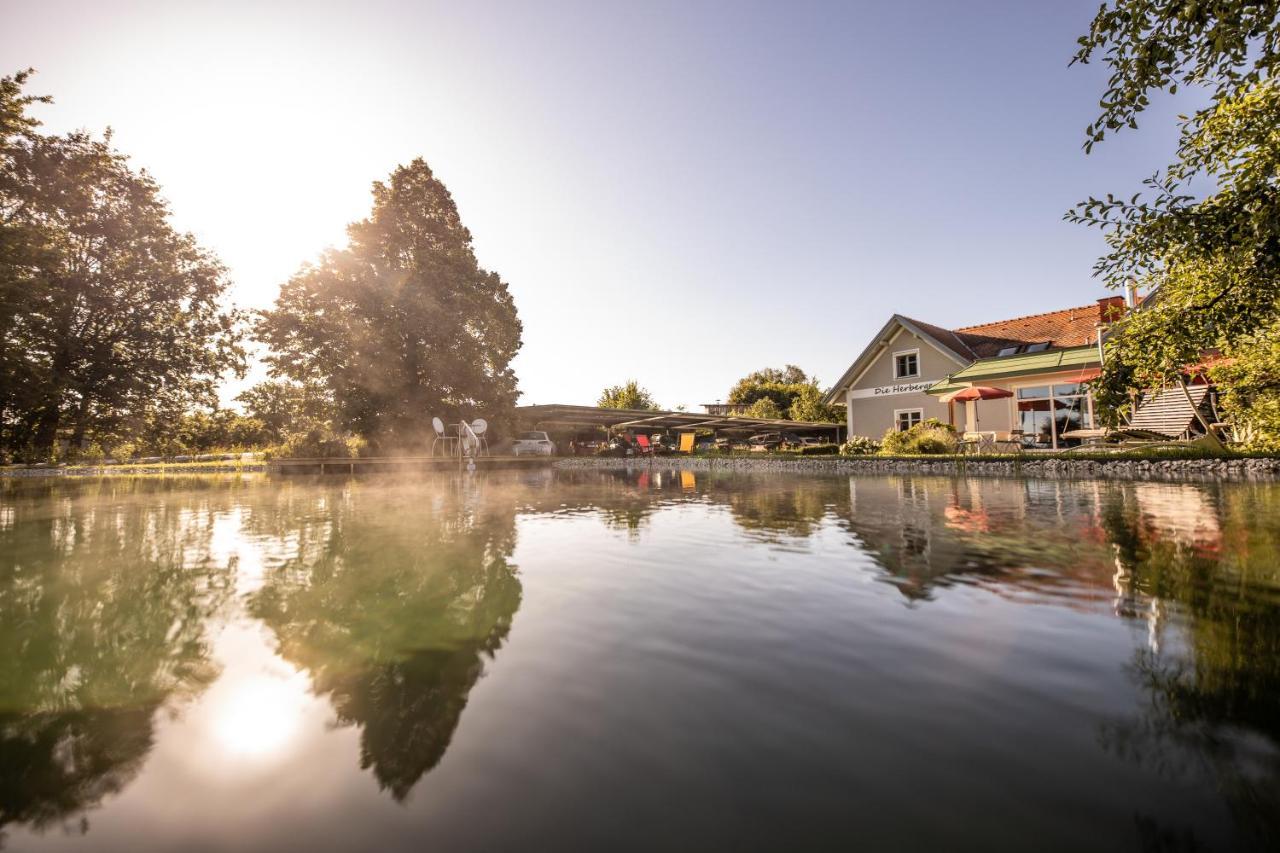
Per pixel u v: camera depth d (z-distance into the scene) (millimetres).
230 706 1853
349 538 5070
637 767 1475
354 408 20766
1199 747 1523
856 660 2170
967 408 17125
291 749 1592
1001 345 20234
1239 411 10648
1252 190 4520
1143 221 5016
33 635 2537
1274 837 1174
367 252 21422
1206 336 5203
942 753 1518
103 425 20812
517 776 1440
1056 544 4320
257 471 18734
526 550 4406
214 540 5016
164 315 21422
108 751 1591
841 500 7559
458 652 2301
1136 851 1136
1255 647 2230
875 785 1382
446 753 1554
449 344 21797
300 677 2072
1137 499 7012
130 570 3842
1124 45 4109
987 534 4797
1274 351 8859
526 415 26812
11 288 13672
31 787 1425
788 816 1265
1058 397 17328
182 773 1482
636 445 26469
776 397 47000
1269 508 6008
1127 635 2393
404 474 16734
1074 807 1285
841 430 37625
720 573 3588
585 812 1291
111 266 19562
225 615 2816
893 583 3293
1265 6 3625
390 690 1960
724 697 1870
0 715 1798
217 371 23000
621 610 2836
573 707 1812
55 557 4301
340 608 2920
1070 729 1629
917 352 21469
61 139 18094
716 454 22922
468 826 1249
